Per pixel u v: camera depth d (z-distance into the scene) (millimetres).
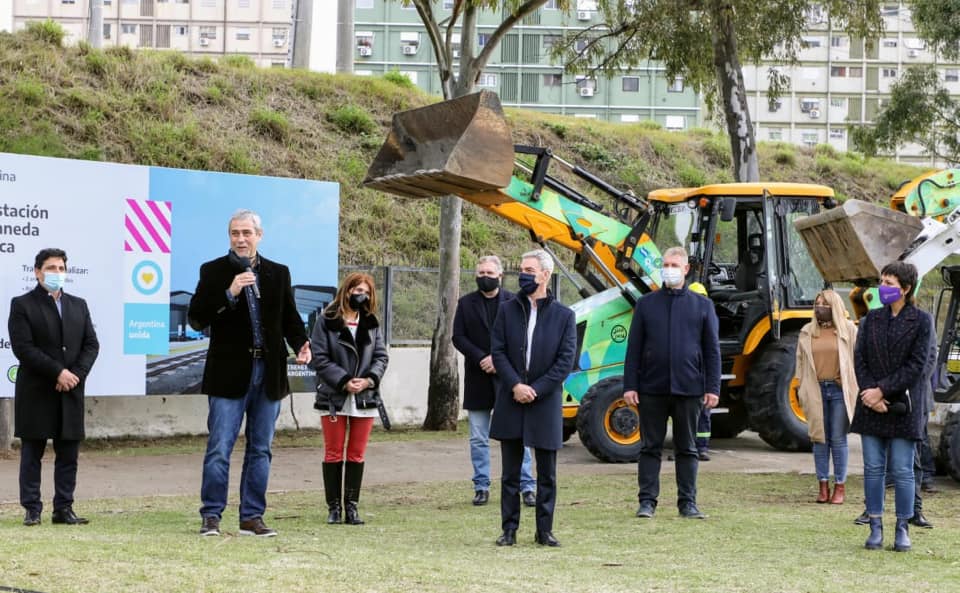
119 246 13273
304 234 14883
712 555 7227
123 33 88812
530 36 64562
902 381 7398
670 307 9047
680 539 7891
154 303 13539
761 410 13891
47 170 12742
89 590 5504
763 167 28609
